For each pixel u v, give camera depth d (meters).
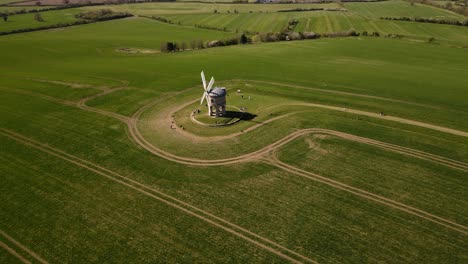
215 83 87.50
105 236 36.88
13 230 37.84
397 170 48.94
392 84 86.31
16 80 90.88
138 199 42.91
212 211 40.66
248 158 52.09
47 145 56.19
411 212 40.62
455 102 74.06
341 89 82.38
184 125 63.00
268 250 35.00
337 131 60.12
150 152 54.09
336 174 48.00
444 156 52.53
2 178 47.22
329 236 36.88
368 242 36.12
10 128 62.25
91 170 49.22
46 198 43.12
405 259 34.06
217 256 34.22
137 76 94.31
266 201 42.38
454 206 41.75
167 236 36.81
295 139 57.41
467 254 34.81
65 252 34.84
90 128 62.19
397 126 62.16
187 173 48.41
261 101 74.12
